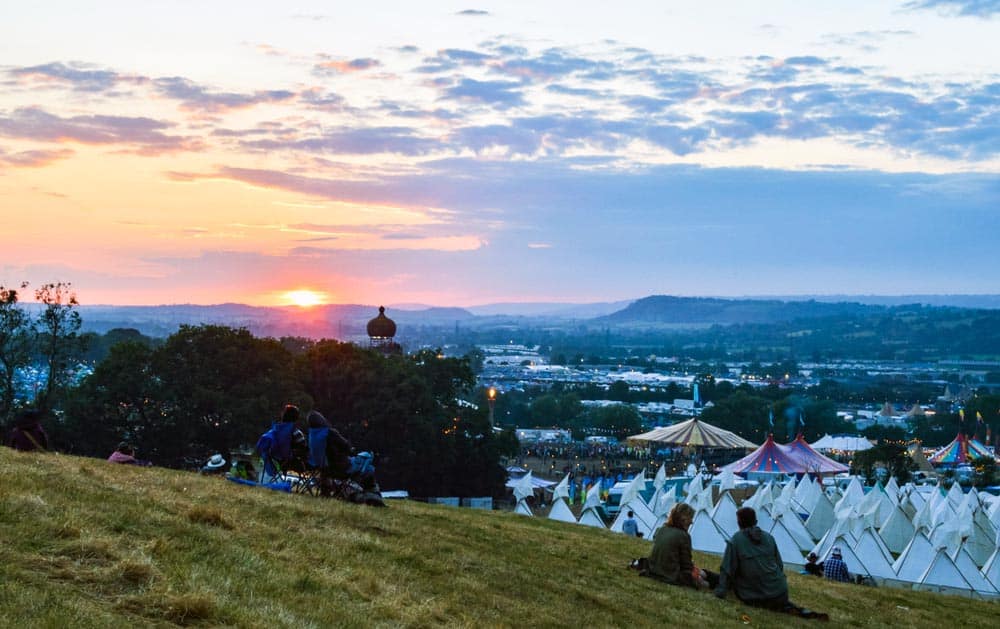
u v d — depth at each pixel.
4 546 11.69
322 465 22.30
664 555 21.08
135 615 10.56
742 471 80.50
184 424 69.88
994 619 25.86
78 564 11.72
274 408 72.38
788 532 43.75
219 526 15.84
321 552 15.72
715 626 17.44
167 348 71.75
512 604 15.55
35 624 9.50
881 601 25.31
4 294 66.56
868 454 123.56
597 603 17.19
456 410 92.44
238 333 75.00
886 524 49.47
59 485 16.08
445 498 79.75
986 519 48.00
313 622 11.77
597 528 36.78
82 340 70.00
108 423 70.12
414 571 16.12
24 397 73.06
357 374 84.62
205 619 10.98
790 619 19.42
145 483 19.05
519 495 58.50
